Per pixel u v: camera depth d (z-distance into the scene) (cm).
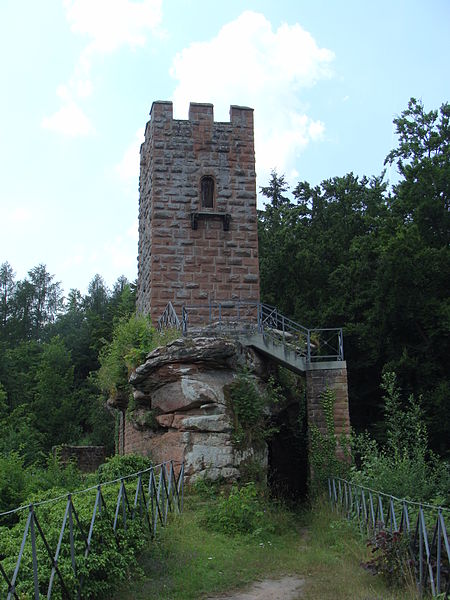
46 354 4894
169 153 2280
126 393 1925
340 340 1884
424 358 2827
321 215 3931
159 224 2217
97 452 3169
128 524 999
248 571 1043
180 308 2167
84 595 802
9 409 4431
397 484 1372
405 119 3412
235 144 2331
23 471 1627
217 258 2225
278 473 2016
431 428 2602
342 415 1784
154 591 893
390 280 2822
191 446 1507
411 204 3184
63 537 860
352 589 922
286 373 1945
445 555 919
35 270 8325
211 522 1288
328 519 1411
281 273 3628
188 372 1575
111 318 5659
